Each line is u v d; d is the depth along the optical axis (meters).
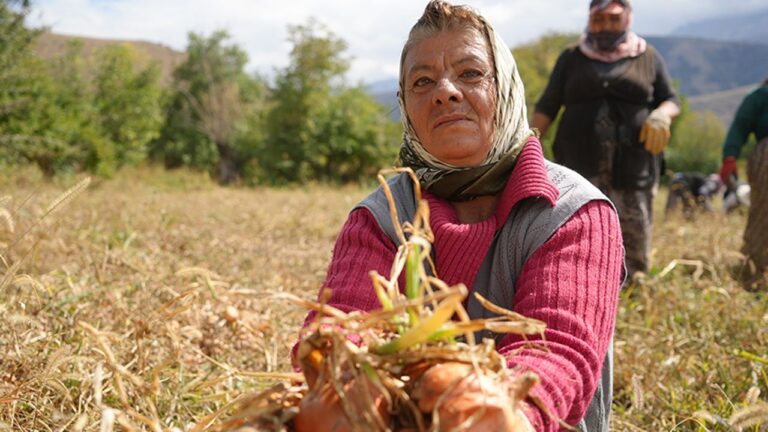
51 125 17.72
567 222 1.69
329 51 28.11
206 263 5.23
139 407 2.17
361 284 1.73
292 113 27.95
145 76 30.45
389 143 28.75
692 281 4.56
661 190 24.06
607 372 1.80
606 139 4.54
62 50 31.64
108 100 27.80
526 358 1.45
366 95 29.52
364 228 1.83
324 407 1.18
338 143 27.31
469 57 1.74
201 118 37.22
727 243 6.56
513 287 1.73
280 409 1.26
